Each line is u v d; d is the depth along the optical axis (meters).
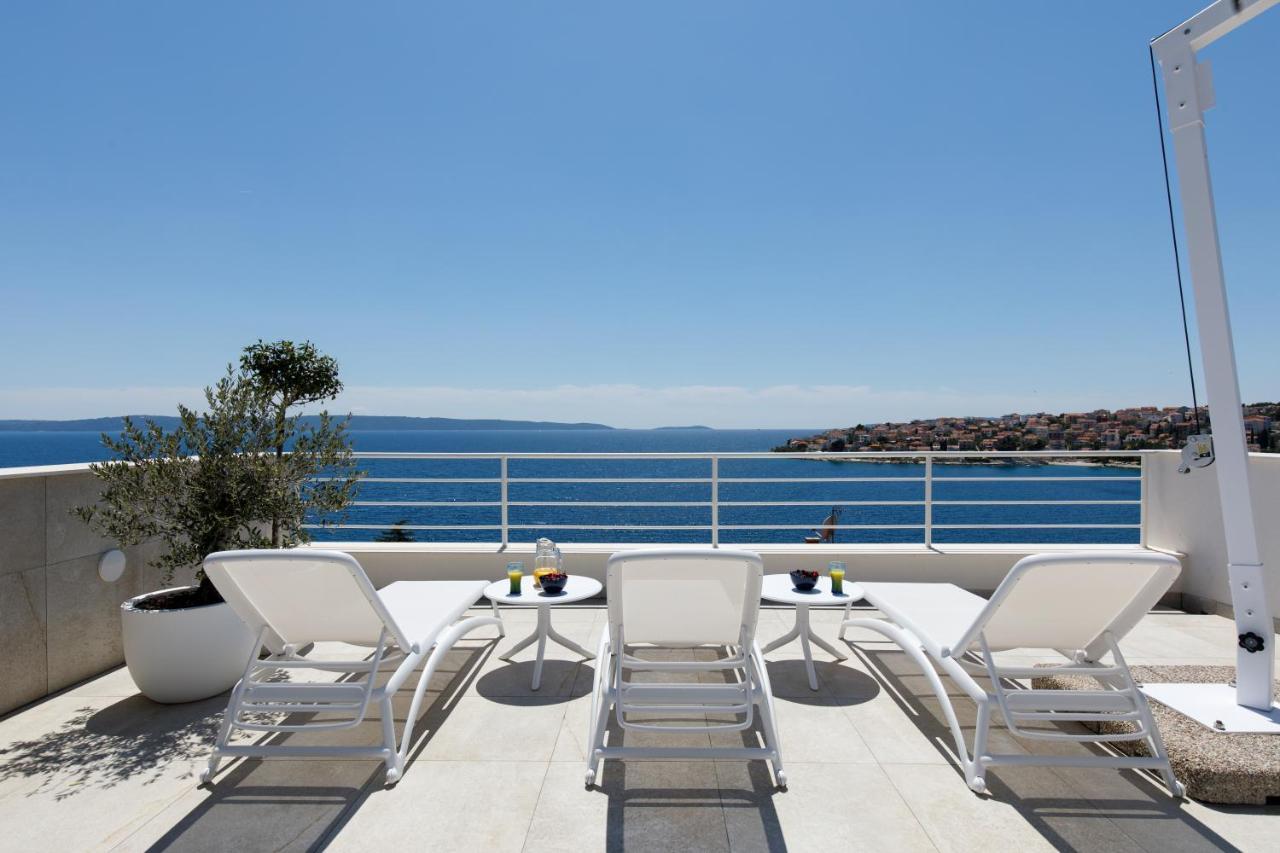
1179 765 2.27
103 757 2.55
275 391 3.59
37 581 3.04
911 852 1.96
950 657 2.54
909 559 4.95
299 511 3.36
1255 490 4.23
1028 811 2.18
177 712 2.95
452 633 2.98
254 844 2.00
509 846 1.99
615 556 2.29
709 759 2.54
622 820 2.12
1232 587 2.59
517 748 2.63
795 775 2.42
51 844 2.00
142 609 2.97
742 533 21.88
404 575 4.94
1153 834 2.04
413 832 2.06
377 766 2.49
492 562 4.91
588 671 3.51
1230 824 2.09
